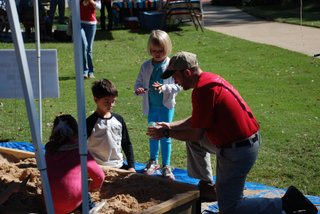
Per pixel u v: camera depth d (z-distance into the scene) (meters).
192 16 19.44
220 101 4.32
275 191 5.68
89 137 5.32
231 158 4.39
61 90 10.48
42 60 6.53
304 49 15.56
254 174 6.40
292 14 24.27
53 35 17.14
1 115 8.75
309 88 11.09
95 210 4.21
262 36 18.22
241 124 4.36
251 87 11.14
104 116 5.34
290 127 8.31
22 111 9.01
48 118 8.48
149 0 20.47
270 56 14.61
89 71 11.53
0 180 4.76
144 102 5.98
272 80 11.81
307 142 7.59
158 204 4.26
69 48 15.35
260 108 9.45
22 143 7.07
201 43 16.83
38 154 3.45
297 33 18.61
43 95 6.59
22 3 16.36
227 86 4.41
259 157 6.94
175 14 19.30
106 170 5.13
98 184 4.38
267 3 28.89
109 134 5.31
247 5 29.53
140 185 4.77
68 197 4.11
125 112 8.98
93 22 11.19
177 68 4.44
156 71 5.89
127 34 18.48
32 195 4.52
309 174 6.45
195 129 4.43
